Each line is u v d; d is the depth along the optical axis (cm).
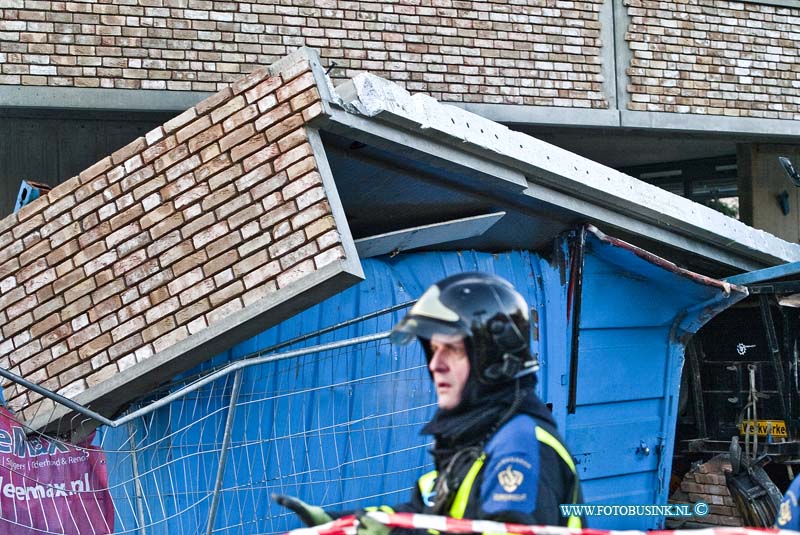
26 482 893
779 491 1304
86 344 973
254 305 916
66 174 1527
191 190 951
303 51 921
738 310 1425
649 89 1720
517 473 397
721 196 2075
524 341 422
